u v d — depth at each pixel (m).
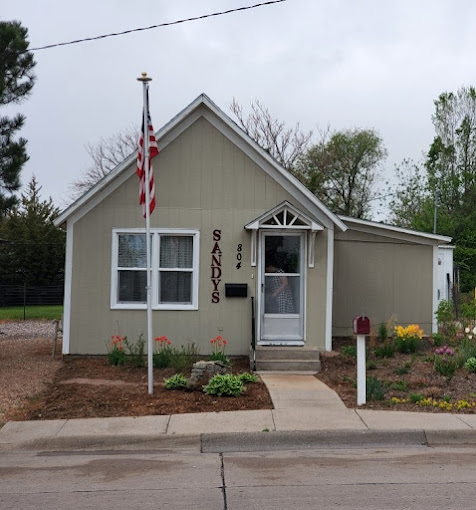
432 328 16.89
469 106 40.06
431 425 8.77
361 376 9.93
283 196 14.06
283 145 42.47
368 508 5.75
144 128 10.78
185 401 10.12
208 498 6.09
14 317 28.58
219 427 8.76
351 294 16.58
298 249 14.10
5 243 37.25
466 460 7.50
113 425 8.94
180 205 13.98
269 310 14.02
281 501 5.97
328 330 13.95
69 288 13.90
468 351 12.90
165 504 5.92
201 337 13.93
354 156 46.22
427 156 41.38
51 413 9.58
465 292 35.47
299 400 10.23
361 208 46.31
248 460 7.61
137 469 7.21
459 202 39.31
